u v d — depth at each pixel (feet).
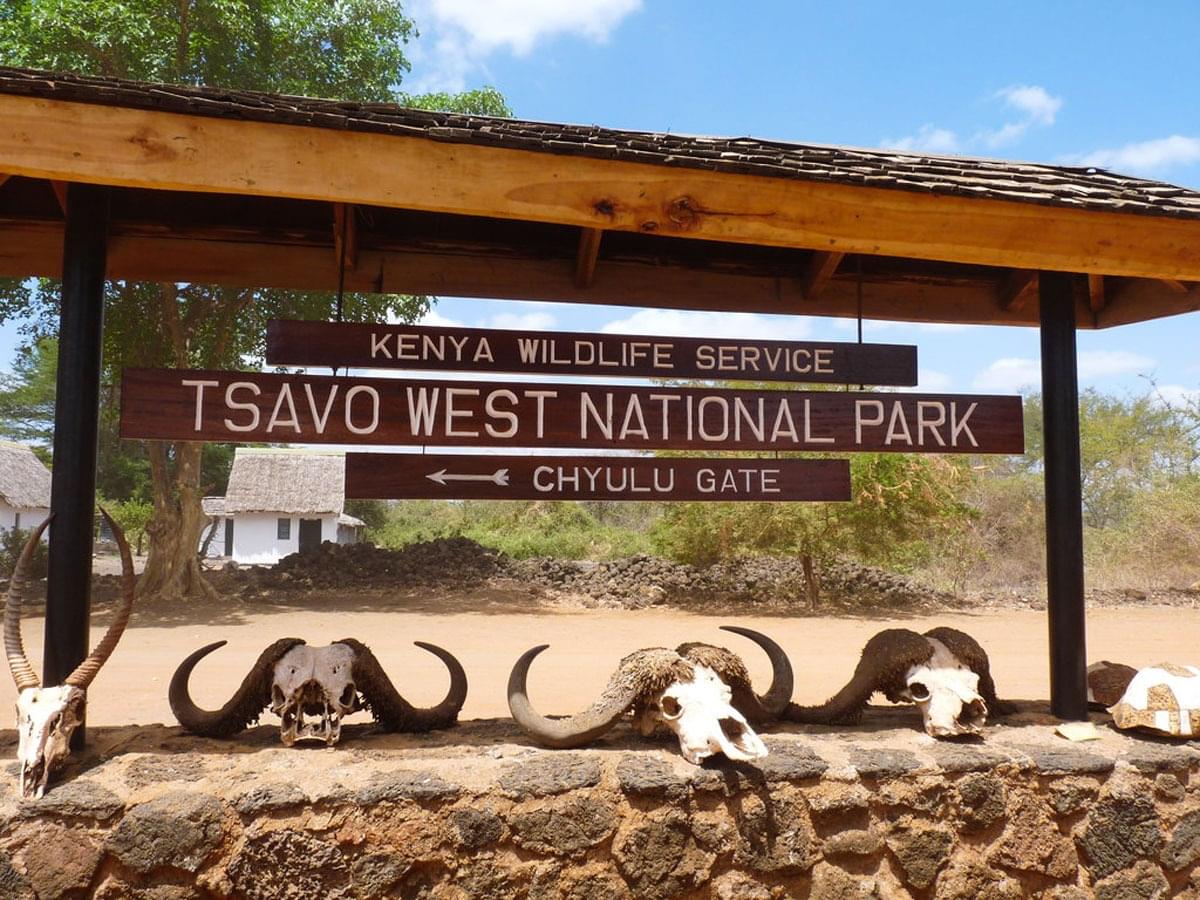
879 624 49.01
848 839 12.28
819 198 13.43
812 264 17.57
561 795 11.62
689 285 17.83
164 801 10.91
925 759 12.88
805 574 56.59
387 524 130.93
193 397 13.64
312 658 13.23
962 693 13.82
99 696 25.16
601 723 12.55
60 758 11.19
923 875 12.42
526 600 57.26
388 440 14.17
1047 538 16.03
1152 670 14.69
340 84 59.31
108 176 11.66
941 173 14.47
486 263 17.24
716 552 58.03
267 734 13.70
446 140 12.16
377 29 59.88
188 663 13.55
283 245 16.70
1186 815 13.39
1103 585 69.82
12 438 138.00
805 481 15.43
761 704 13.96
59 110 11.51
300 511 103.14
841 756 12.82
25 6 50.75
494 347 14.93
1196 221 14.24
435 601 56.08
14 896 10.41
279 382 13.92
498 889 11.29
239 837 10.90
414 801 11.27
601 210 12.87
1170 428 90.94
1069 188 14.53
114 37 49.90
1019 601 59.67
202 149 11.86
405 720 13.74
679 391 15.20
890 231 13.78
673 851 11.68
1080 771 13.16
